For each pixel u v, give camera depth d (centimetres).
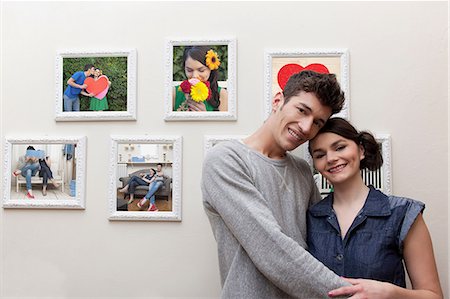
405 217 91
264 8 129
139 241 128
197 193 127
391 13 127
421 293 86
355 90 126
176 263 127
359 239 92
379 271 89
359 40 127
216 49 129
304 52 126
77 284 128
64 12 134
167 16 131
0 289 129
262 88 128
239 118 128
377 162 99
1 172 132
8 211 131
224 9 130
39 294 129
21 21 134
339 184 98
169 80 129
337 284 82
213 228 100
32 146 132
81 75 132
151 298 127
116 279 128
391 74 126
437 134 124
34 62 133
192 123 129
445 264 122
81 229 129
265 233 85
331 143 95
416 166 124
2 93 133
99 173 130
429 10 126
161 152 129
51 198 130
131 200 128
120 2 133
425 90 125
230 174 91
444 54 125
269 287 92
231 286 91
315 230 99
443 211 123
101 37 132
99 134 130
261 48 129
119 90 131
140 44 131
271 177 96
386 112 125
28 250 130
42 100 132
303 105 91
